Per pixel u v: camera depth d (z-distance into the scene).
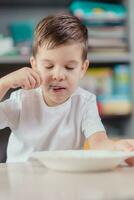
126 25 2.12
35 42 1.01
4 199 0.48
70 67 0.97
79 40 0.98
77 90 1.13
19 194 0.51
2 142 1.69
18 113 1.11
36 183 0.60
